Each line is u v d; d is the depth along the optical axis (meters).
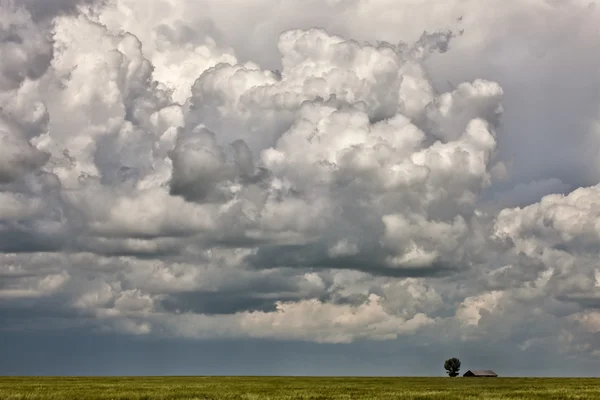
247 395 54.03
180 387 71.19
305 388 72.50
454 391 64.12
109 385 75.38
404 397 53.25
